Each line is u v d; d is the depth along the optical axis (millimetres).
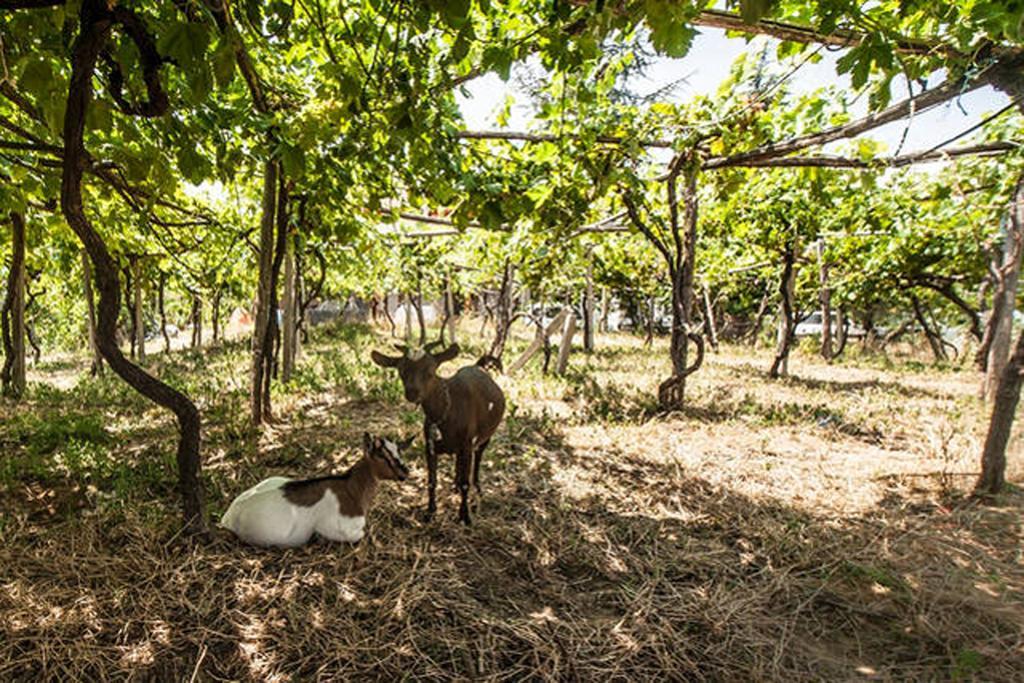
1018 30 2246
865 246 11594
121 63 2420
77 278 12680
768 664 2775
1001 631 3047
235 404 7211
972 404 8812
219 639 2682
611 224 8109
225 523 3527
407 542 3719
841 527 4227
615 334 23219
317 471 4906
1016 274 8391
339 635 2756
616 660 2730
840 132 4277
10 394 8102
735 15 2816
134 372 3090
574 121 4945
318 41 3865
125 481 4211
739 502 4641
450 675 2576
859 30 2557
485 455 5508
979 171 8047
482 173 4273
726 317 25422
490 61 2701
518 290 14062
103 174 4242
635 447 6008
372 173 4605
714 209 9867
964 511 4484
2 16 2275
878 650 2916
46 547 3338
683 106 5270
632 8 2131
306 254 9242
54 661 2465
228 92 4301
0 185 4410
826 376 12336
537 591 3283
